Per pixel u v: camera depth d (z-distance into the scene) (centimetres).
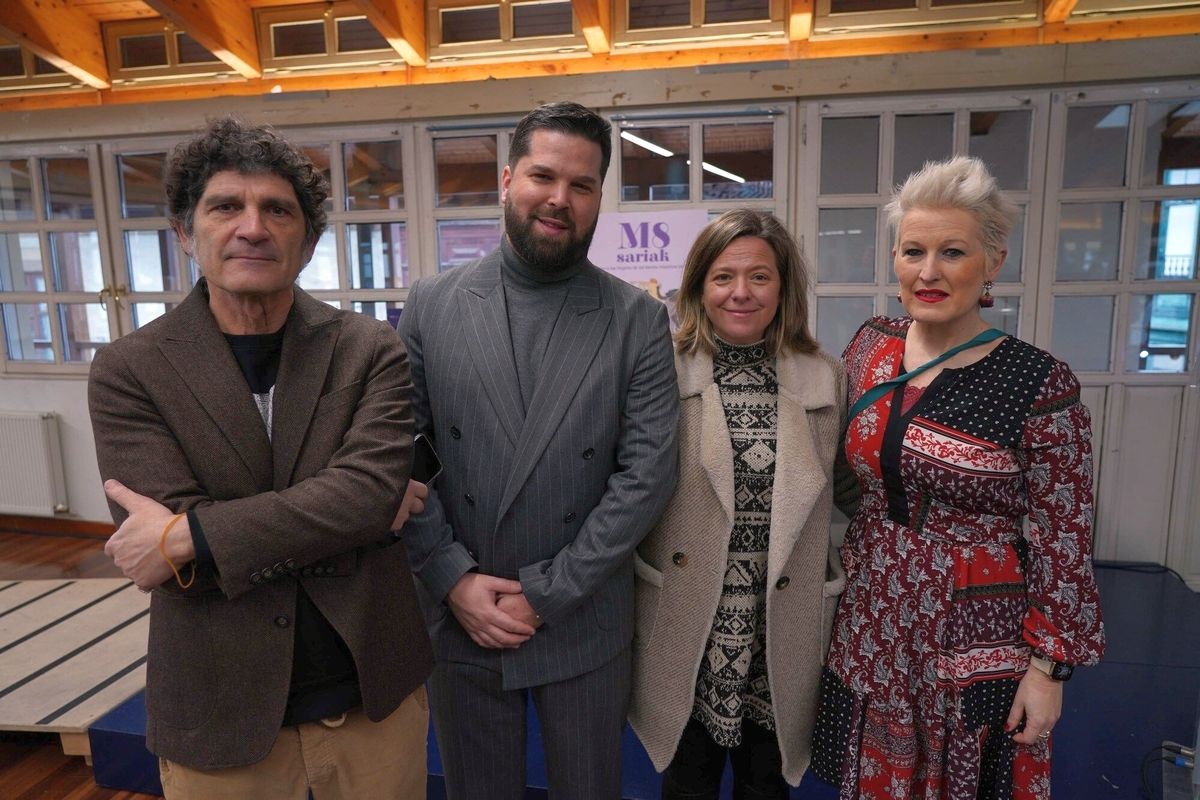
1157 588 263
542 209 109
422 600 127
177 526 82
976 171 104
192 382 88
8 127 341
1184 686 197
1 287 364
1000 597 107
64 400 362
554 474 113
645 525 113
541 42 319
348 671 98
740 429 124
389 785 104
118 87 354
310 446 92
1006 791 109
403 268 325
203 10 303
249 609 89
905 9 291
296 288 100
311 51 338
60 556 342
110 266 348
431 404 119
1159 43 254
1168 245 272
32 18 316
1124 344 278
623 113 290
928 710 109
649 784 167
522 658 115
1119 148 269
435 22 325
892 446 111
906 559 111
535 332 117
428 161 311
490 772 123
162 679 91
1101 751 169
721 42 306
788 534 117
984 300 110
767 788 130
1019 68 264
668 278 292
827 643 125
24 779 192
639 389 117
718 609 123
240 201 87
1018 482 106
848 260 293
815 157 284
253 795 95
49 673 214
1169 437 280
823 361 129
